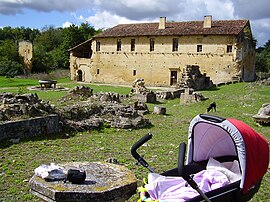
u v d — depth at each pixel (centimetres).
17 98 1547
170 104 2870
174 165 1032
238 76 4831
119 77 5775
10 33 13112
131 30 5753
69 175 564
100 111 1703
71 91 2797
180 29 5281
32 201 741
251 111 2248
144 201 539
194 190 569
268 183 895
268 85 3794
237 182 605
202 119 653
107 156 1125
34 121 1327
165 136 1508
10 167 968
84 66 6112
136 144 614
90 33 9344
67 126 1480
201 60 5034
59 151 1168
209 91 3791
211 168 682
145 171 964
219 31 4888
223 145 716
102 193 541
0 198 748
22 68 6850
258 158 618
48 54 8306
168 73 5328
